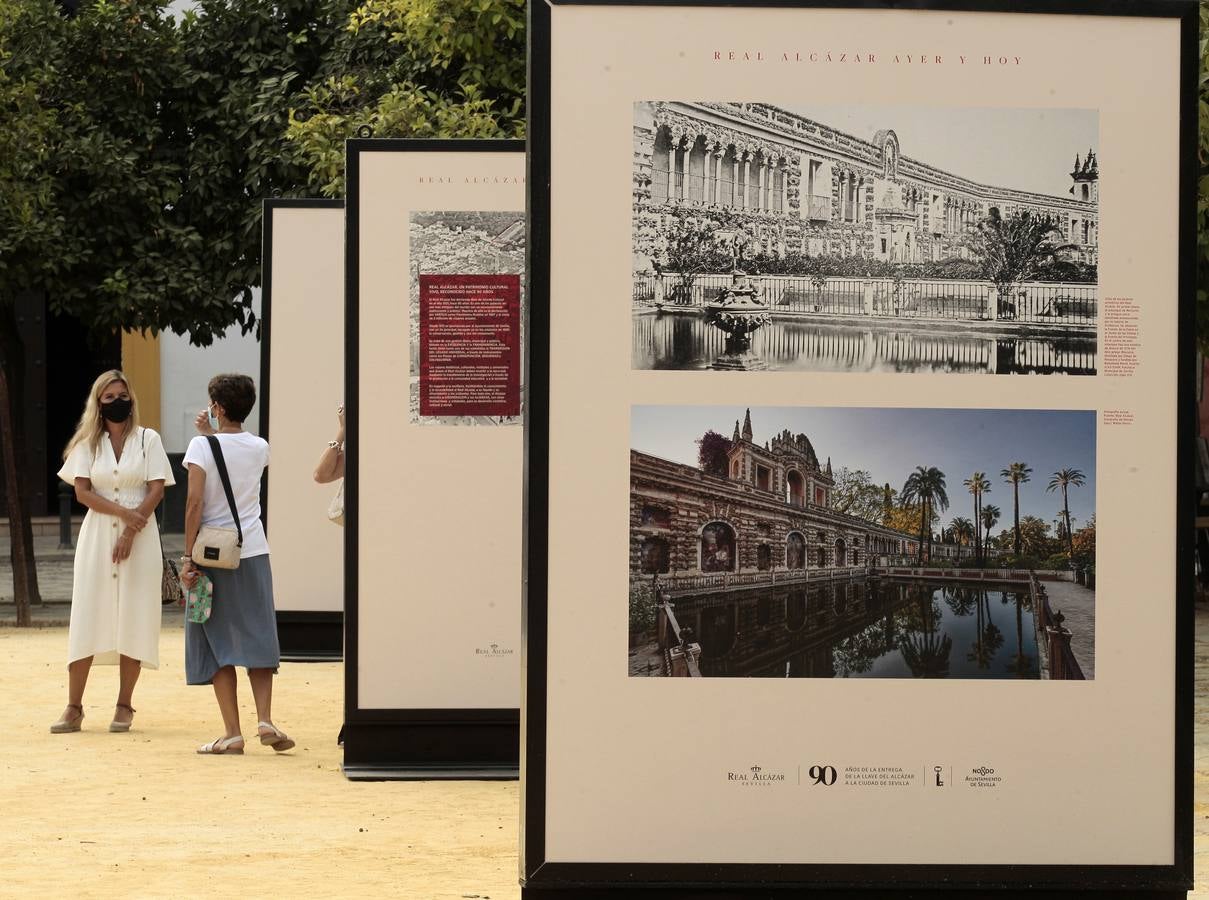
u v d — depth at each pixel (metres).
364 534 9.03
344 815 8.15
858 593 5.05
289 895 6.43
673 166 5.00
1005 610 5.07
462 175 8.87
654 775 5.00
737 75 5.00
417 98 16.52
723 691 5.01
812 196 5.04
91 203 19.53
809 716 5.03
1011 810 5.05
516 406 8.98
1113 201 5.08
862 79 5.03
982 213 5.07
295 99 19.72
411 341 8.91
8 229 18.64
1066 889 5.06
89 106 20.03
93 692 13.21
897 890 5.04
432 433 8.98
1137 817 5.07
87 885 6.60
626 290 4.98
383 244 8.87
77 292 19.59
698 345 5.01
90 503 11.07
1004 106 5.06
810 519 5.05
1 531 31.61
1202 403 22.69
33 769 9.59
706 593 5.00
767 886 5.01
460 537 9.05
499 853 7.25
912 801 5.04
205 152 20.14
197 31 20.55
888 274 5.05
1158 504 5.09
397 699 9.16
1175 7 5.06
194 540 10.16
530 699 4.97
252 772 9.49
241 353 30.62
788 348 5.03
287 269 14.98
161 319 20.17
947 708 5.05
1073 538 5.08
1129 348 5.08
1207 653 15.61
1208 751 10.42
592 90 4.97
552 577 4.98
